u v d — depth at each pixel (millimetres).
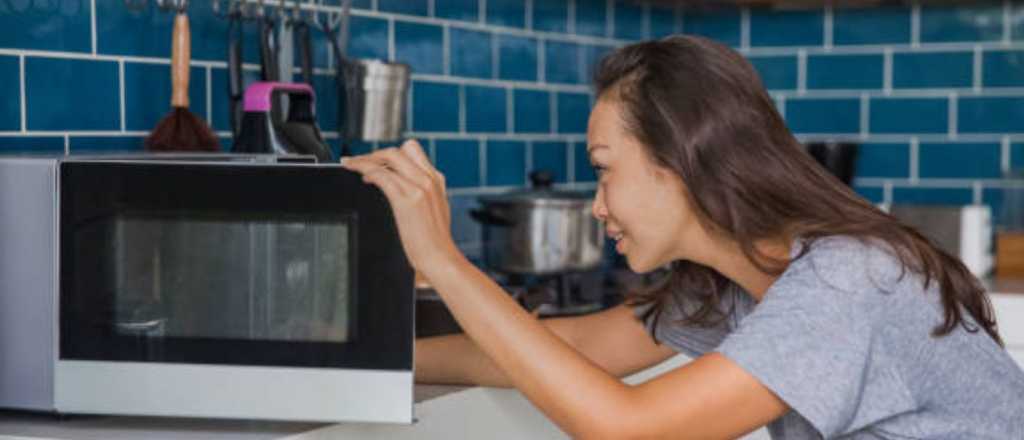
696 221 1191
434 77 2271
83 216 1197
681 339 1421
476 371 1417
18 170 1211
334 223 1166
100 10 1644
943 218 2725
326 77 2012
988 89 2859
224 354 1189
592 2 2752
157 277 1195
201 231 1188
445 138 2309
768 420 1076
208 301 1190
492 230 2223
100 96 1649
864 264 1089
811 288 1078
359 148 2088
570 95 2703
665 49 1163
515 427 1498
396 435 1318
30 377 1221
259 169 1175
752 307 1374
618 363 1466
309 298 1177
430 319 1535
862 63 2959
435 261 1121
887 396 1095
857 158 2916
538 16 2574
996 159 2863
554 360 1080
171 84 1755
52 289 1206
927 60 2904
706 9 3006
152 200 1190
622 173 1178
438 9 2273
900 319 1092
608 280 2473
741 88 1141
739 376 1053
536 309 1842
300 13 1939
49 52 1577
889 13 2928
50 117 1582
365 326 1169
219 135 1827
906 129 2936
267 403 1188
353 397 1177
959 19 2875
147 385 1200
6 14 1521
